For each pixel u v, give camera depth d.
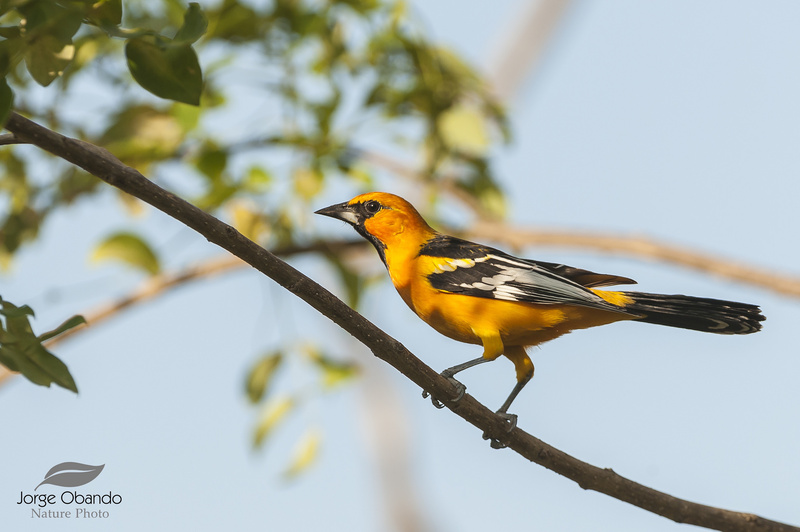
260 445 12.48
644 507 8.66
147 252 11.84
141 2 11.16
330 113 11.70
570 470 8.62
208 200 11.88
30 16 5.55
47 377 5.93
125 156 11.30
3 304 5.75
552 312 10.06
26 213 11.55
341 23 11.80
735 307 9.90
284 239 12.61
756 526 8.66
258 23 11.03
